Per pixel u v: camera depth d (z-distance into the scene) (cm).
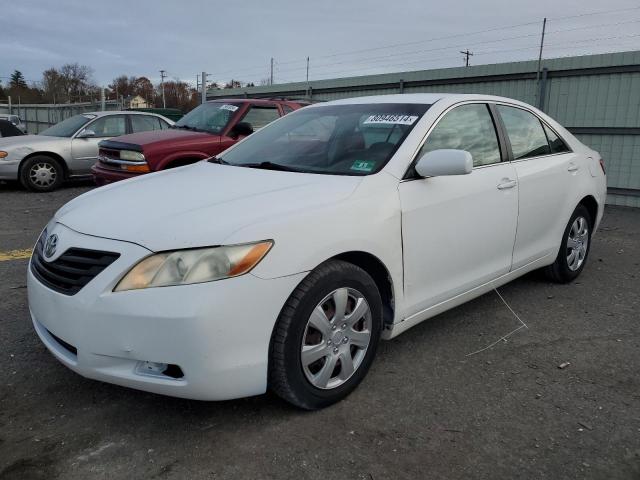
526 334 400
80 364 264
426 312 352
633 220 904
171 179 352
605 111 1108
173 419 286
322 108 431
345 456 258
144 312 246
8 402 300
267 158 385
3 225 760
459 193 359
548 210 454
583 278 538
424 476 246
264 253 259
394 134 355
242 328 255
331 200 296
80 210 305
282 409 295
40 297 280
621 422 289
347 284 292
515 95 1260
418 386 323
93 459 254
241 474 245
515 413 296
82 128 1124
